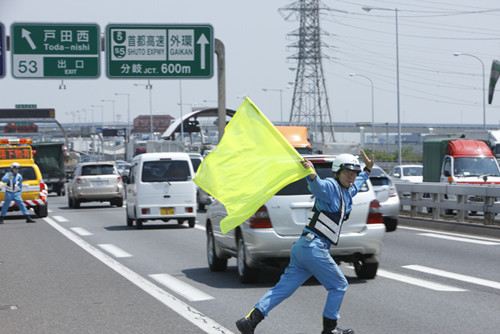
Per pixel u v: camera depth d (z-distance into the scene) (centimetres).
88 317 1975
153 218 5044
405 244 3703
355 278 2611
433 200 4838
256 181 1583
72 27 6731
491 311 1970
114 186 7731
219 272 2856
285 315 1948
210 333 1742
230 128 1631
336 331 1570
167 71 6625
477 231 4225
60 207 8081
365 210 2491
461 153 6712
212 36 6638
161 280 2642
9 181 5697
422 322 1831
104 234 4647
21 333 1789
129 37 6600
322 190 1530
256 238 2434
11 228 5212
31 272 2903
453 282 2484
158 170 5078
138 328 1817
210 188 1608
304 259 1545
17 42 6694
